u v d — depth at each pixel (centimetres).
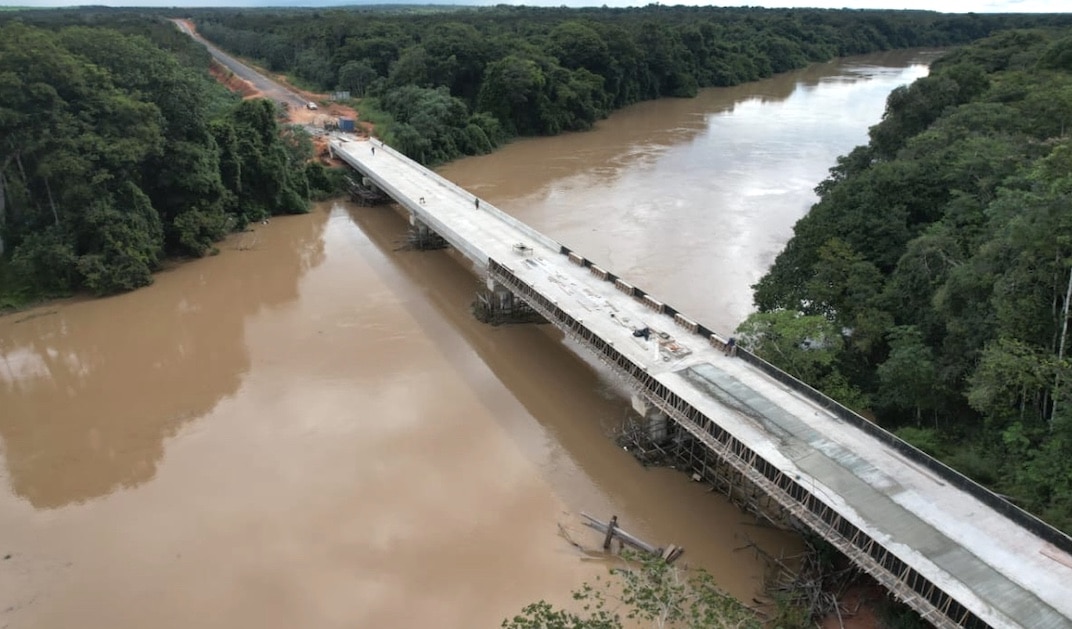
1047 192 2788
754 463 2689
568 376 4088
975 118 4844
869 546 2266
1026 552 2188
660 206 6938
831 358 3328
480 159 9250
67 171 4944
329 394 3891
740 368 3316
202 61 11975
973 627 1978
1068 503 2430
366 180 7600
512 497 3055
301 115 9875
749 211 6762
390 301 5144
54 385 4078
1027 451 2656
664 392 3150
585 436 3497
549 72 10844
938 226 3550
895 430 3288
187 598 2566
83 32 6025
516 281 4369
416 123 9050
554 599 2516
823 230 3991
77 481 3231
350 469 3250
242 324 4797
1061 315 2706
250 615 2489
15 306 5059
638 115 12306
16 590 2625
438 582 2608
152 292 5356
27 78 4953
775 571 2598
